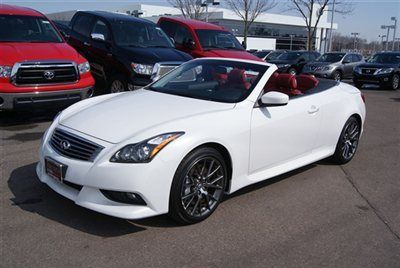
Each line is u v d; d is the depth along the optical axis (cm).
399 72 1753
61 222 368
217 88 456
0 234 343
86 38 960
